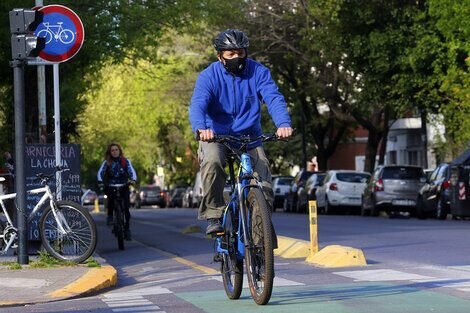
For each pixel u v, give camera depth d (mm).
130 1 55906
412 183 67812
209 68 17484
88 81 67625
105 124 126812
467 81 61812
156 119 132250
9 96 58969
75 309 18328
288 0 84750
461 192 56625
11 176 31016
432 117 80688
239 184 17016
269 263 16141
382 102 76312
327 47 76438
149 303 18750
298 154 127375
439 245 33281
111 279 22984
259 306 17234
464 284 20266
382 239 38062
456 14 61688
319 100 104562
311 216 28984
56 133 27781
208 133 16609
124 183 37219
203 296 19578
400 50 69875
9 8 44594
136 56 58812
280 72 94188
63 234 25781
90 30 51000
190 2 57156
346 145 139750
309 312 16281
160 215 88375
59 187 27656
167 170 165750
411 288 19641
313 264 27219
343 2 71250
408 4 70250
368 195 70875
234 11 61344
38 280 22562
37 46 24797
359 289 19734
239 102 17375
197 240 41906
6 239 26625
